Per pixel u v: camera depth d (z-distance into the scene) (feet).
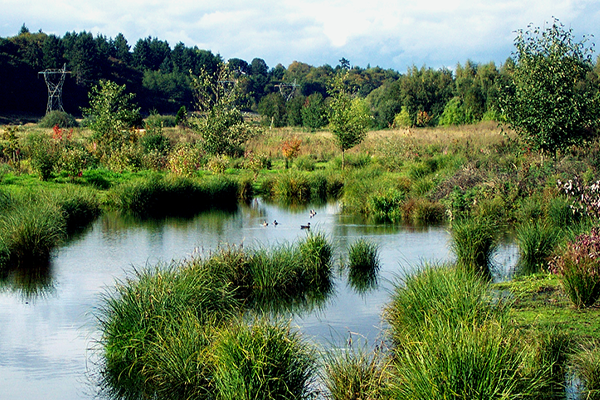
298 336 21.43
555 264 31.24
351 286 34.04
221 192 72.23
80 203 57.26
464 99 199.82
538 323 23.84
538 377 18.02
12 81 273.13
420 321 21.62
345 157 99.30
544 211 48.24
